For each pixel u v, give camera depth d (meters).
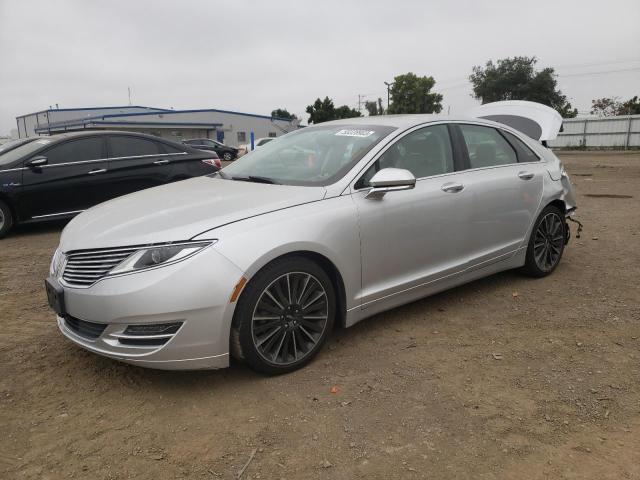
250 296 2.90
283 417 2.71
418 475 2.28
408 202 3.63
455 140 4.17
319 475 2.29
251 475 2.29
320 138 4.07
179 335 2.76
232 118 59.09
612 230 7.12
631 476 2.26
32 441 2.53
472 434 2.56
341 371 3.19
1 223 7.12
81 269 2.94
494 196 4.25
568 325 3.86
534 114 6.64
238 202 3.18
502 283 4.84
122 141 7.91
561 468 2.32
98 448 2.48
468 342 3.59
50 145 7.41
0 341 3.65
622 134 34.72
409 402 2.84
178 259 2.76
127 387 3.03
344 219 3.28
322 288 3.22
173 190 3.76
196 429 2.62
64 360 3.36
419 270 3.80
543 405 2.81
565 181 5.09
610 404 2.81
